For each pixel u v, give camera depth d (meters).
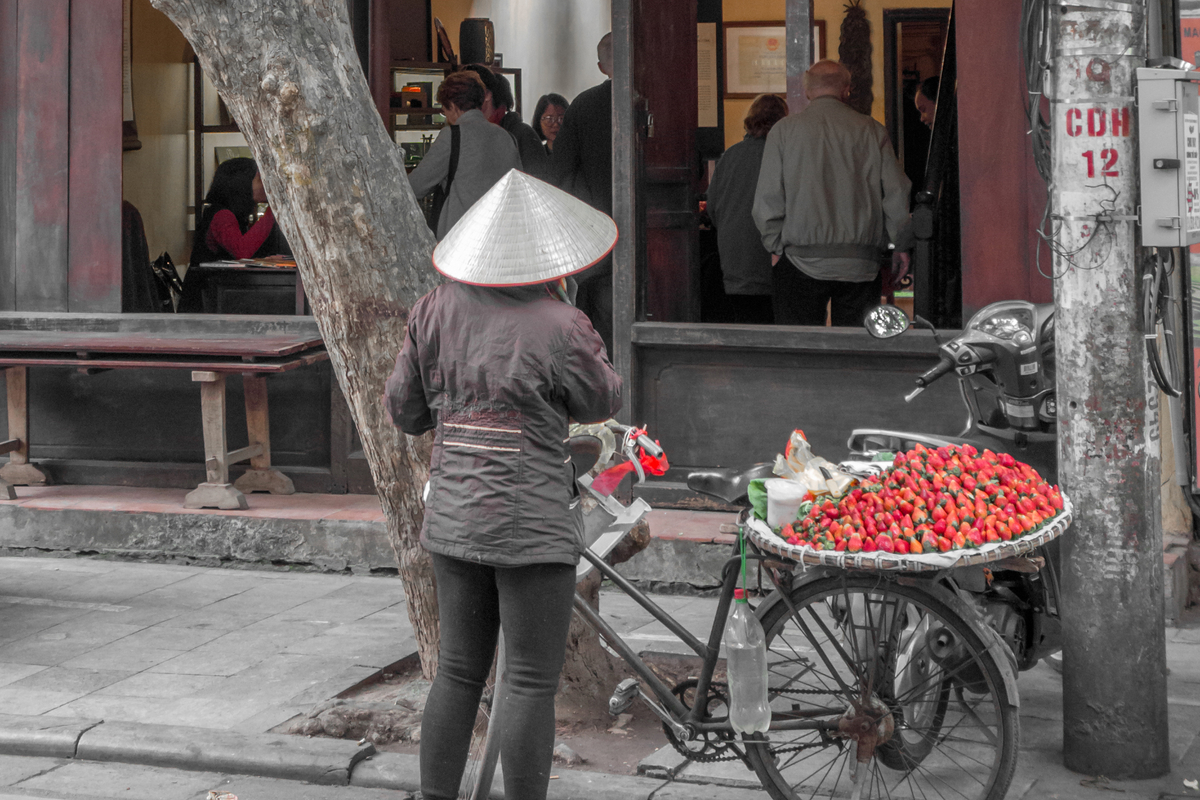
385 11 6.86
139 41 7.42
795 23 6.06
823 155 6.01
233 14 3.72
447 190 6.71
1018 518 3.21
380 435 4.03
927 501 3.23
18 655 5.05
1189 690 4.42
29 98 6.94
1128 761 3.64
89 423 7.16
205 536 6.45
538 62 9.20
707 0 7.76
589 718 4.22
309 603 5.80
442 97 6.74
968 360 3.98
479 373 3.02
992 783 3.30
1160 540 3.69
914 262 6.03
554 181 7.35
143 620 5.54
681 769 3.75
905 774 3.60
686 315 6.71
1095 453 3.64
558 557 3.02
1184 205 3.53
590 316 7.18
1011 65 5.57
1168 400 5.51
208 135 7.73
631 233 6.20
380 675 4.80
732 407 6.16
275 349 6.14
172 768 3.97
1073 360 3.67
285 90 3.74
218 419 6.48
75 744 4.05
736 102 7.79
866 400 5.97
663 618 3.53
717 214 6.57
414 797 3.73
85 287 6.98
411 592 4.21
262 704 4.43
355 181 3.86
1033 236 5.59
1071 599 3.69
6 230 7.02
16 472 7.05
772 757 3.44
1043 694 4.37
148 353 6.39
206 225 7.64
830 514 3.25
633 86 6.23
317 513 6.41
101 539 6.56
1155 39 5.34
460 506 3.03
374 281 3.92
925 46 7.09
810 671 3.55
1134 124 3.60
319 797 3.74
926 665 3.47
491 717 3.34
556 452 3.08
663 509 6.20
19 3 6.89
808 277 6.14
